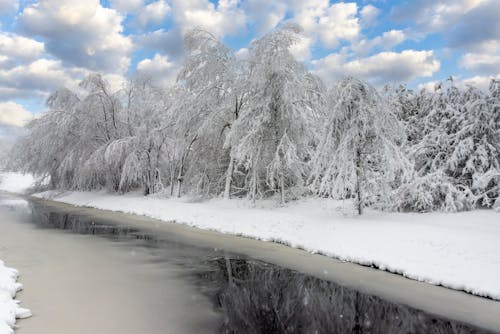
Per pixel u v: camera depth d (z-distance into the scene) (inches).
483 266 321.7
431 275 333.7
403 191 599.5
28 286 305.0
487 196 589.0
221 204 823.1
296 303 282.7
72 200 1166.3
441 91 767.7
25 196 1475.1
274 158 727.1
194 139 970.1
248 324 239.9
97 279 332.5
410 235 419.5
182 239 543.5
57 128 1196.5
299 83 743.7
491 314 261.1
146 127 1097.4
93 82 1178.6
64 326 226.7
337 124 574.9
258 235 550.0
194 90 940.6
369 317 256.7
